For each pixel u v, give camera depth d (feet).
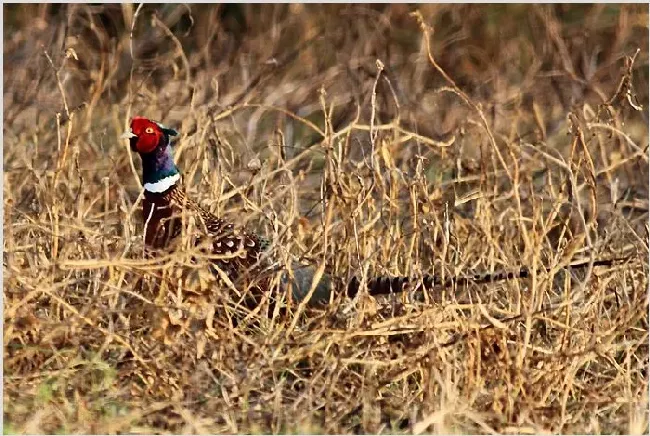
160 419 28.50
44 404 28.12
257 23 61.67
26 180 38.81
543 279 30.99
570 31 59.67
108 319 30.83
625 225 37.27
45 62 52.37
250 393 29.71
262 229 37.99
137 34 57.93
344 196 33.06
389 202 34.94
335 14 61.98
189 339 29.68
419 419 28.58
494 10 61.31
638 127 53.83
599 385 30.45
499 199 36.76
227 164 41.27
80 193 35.27
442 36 61.87
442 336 30.04
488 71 57.72
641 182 43.45
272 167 42.73
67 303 30.42
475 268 34.19
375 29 59.72
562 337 30.50
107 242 33.55
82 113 49.01
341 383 29.53
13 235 33.22
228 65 56.24
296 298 32.71
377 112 49.67
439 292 33.37
